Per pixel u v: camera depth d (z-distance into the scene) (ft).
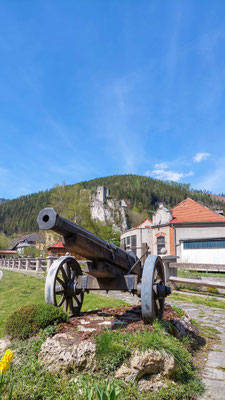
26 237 286.25
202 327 21.49
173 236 88.69
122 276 17.47
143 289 14.61
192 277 52.49
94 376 11.22
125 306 21.93
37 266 73.05
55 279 16.85
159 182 611.88
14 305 31.17
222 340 18.40
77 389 10.36
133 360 11.48
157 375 11.54
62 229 13.20
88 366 11.62
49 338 13.32
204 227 86.38
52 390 10.44
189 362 13.48
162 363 11.69
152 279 14.75
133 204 473.67
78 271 19.66
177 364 12.21
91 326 15.05
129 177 623.36
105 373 11.42
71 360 11.65
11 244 323.37
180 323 17.30
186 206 99.14
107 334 12.88
